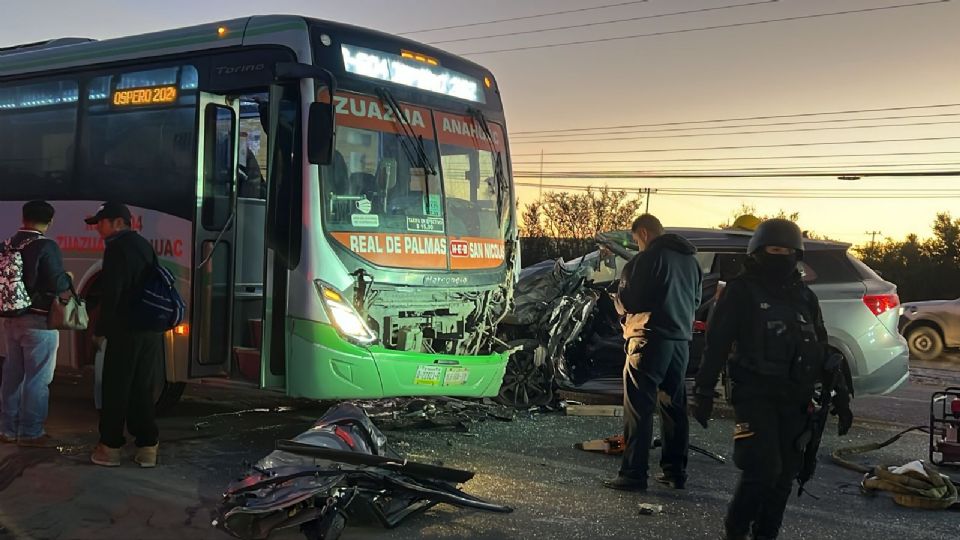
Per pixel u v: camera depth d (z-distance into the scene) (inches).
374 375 294.0
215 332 314.8
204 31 323.0
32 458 275.6
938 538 224.4
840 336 378.3
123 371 265.0
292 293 288.7
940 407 438.9
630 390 261.6
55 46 393.1
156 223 329.4
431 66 332.5
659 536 220.5
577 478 273.7
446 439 323.6
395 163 313.0
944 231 1729.8
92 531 215.0
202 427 332.2
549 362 386.9
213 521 213.8
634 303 259.1
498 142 357.1
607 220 2496.3
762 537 201.2
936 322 716.7
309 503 214.4
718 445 329.7
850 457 315.6
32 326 284.0
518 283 403.9
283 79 291.9
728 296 199.9
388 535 216.2
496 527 224.2
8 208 382.0
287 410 370.3
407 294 311.4
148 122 336.8
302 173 288.8
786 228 199.3
